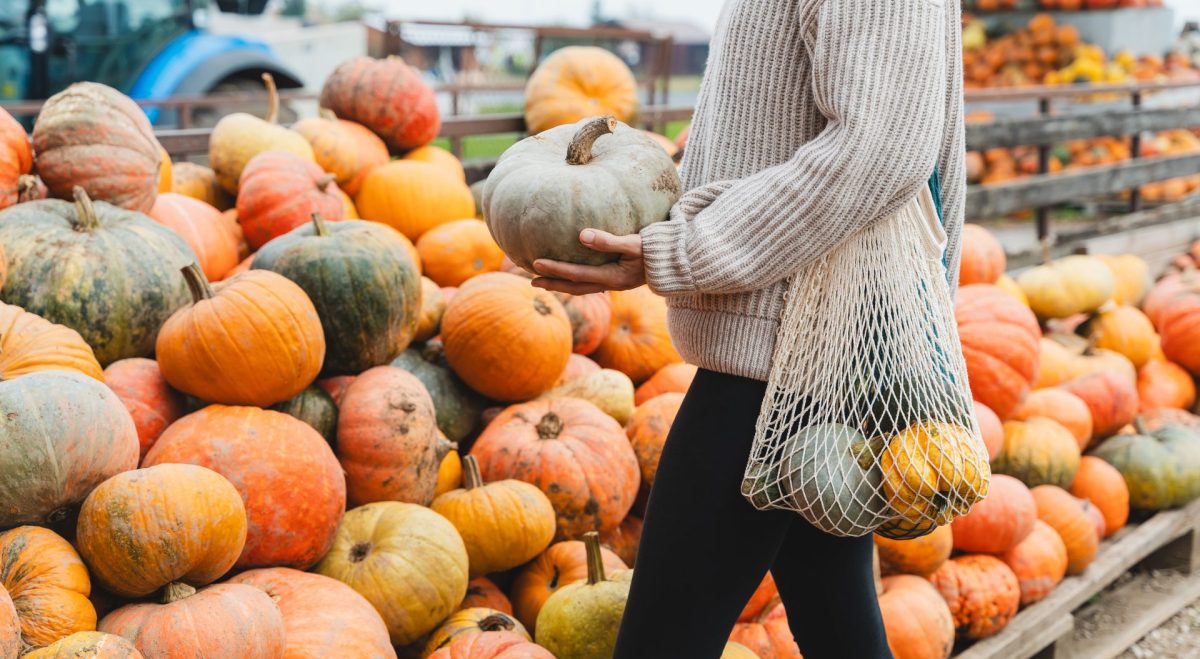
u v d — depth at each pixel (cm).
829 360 160
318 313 255
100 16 746
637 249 158
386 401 248
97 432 184
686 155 180
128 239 255
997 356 367
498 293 299
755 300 160
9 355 213
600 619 223
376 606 225
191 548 179
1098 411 420
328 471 225
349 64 443
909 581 306
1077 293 493
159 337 233
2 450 173
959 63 172
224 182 375
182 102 559
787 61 156
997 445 356
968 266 472
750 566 169
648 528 173
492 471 280
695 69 3425
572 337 338
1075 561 357
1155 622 370
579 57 518
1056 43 1075
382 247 265
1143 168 696
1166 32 1124
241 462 213
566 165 169
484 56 1003
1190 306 496
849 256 158
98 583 180
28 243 246
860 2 141
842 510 160
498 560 258
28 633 164
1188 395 500
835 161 142
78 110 284
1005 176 962
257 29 1153
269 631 180
